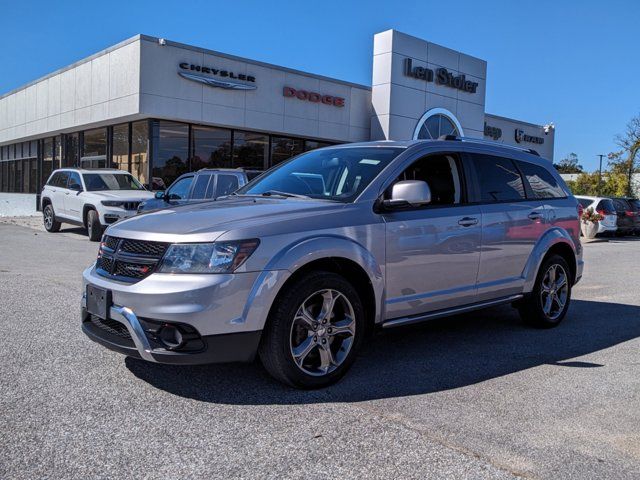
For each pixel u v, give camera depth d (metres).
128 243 4.00
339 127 26.31
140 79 19.78
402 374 4.48
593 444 3.29
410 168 4.93
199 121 21.48
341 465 2.98
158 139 21.45
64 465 2.93
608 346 5.46
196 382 4.16
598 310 7.30
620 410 3.81
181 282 3.66
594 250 16.31
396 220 4.57
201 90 21.33
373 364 4.73
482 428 3.47
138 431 3.34
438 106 29.20
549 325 6.16
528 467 3.00
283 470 2.92
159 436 3.28
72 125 24.88
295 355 3.95
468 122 30.95
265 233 3.88
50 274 8.74
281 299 3.88
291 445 3.20
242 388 4.07
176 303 3.62
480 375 4.49
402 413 3.68
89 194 14.20
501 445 3.25
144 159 21.78
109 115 21.73
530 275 5.79
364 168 4.84
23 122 30.45
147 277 3.77
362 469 2.95
